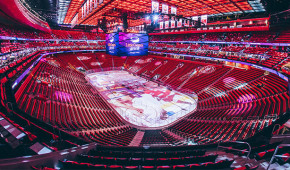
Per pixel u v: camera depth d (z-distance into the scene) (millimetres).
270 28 29672
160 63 47094
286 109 14656
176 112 25031
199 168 6285
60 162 6402
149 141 16156
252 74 28031
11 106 9281
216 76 33094
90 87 34844
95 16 37812
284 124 8992
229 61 32281
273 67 23250
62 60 45219
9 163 4816
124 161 7590
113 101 28625
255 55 29156
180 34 49312
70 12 34906
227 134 14438
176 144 14727
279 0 25016
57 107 16109
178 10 30078
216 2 24109
